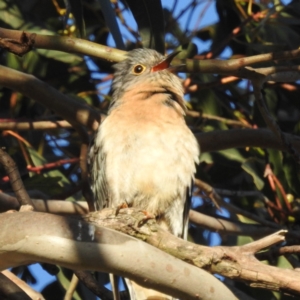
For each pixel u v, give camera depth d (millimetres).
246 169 11969
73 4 9977
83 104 10922
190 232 13039
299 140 10914
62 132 12914
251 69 9523
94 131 10727
